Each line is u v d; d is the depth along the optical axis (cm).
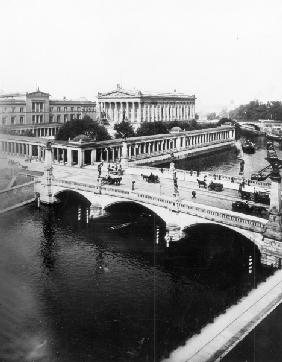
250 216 7081
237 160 18938
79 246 8069
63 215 9931
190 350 4534
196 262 7350
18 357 4681
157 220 9512
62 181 10331
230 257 7494
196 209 7544
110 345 4925
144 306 5888
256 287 5900
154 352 4616
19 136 16488
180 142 19725
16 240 8194
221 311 5306
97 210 9494
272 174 6550
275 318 5094
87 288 6412
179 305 5888
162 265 7269
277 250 6469
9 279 6488
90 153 15062
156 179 10700
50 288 6372
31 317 5497
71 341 5028
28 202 10750
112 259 7506
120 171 12131
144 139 16975
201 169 16250
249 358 4369
